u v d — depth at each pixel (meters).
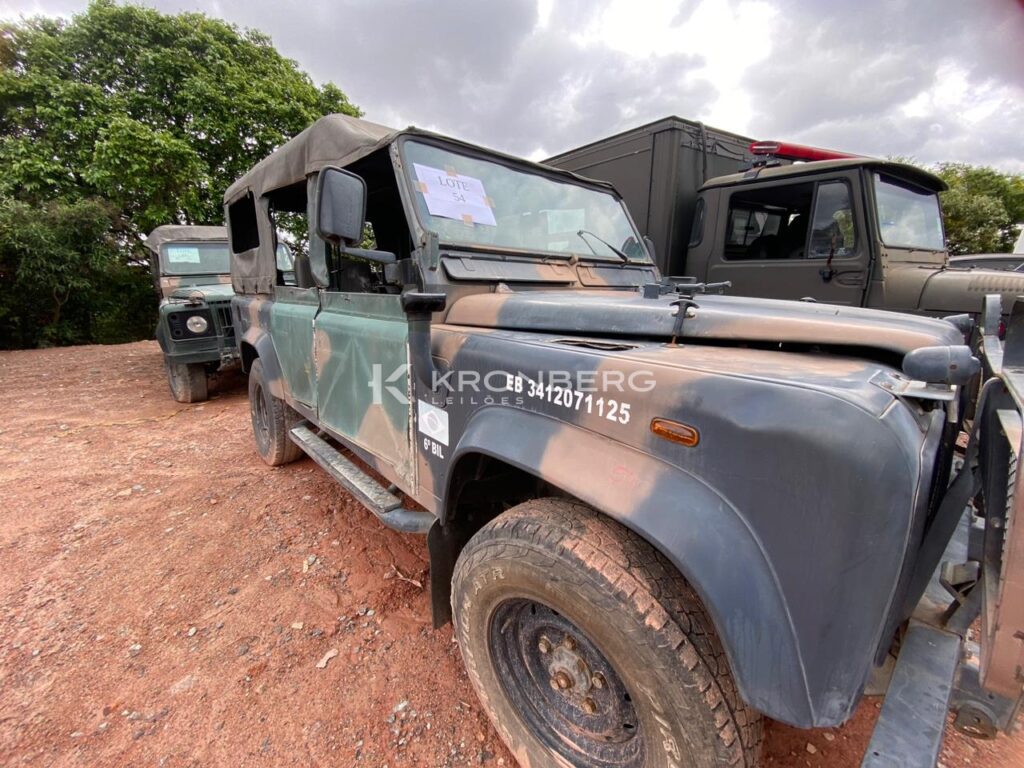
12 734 1.70
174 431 4.99
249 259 3.74
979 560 1.31
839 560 0.90
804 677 0.94
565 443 1.26
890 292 4.40
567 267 2.43
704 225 5.28
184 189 11.96
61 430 5.02
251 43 14.11
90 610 2.32
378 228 3.60
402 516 2.05
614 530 1.26
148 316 14.60
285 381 3.25
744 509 0.98
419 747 1.68
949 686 1.02
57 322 12.92
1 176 11.41
